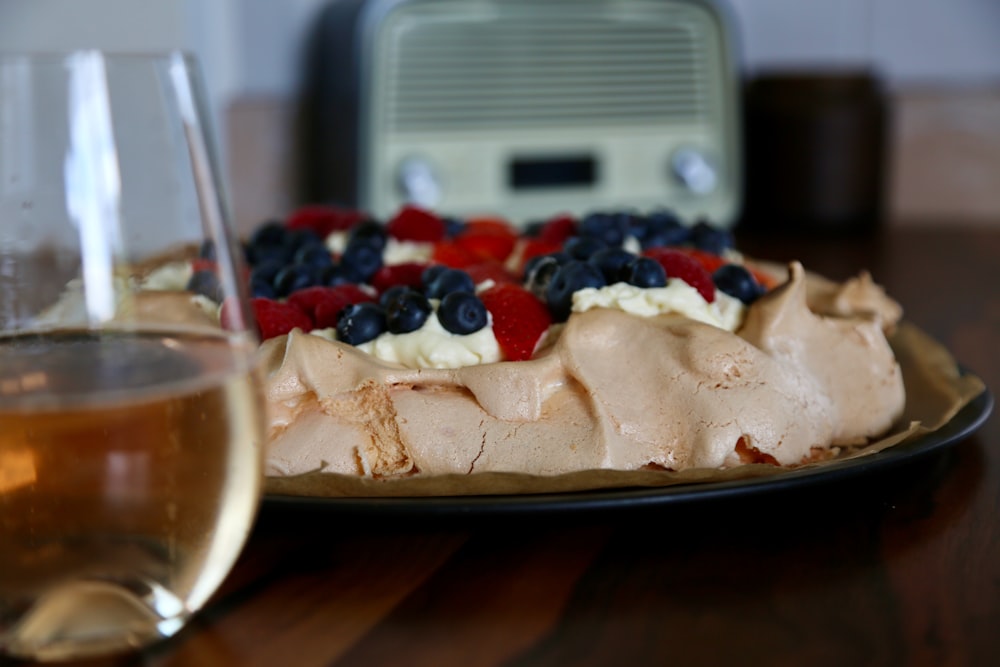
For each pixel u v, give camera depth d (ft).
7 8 3.95
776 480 2.04
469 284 2.48
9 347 1.54
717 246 2.82
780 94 4.44
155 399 1.43
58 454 1.42
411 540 2.02
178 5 3.92
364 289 2.63
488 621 1.69
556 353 2.34
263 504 2.01
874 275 3.73
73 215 1.55
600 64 4.27
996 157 4.68
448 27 4.14
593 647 1.60
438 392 2.33
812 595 1.76
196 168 1.56
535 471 2.28
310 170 4.47
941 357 2.60
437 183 4.18
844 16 4.82
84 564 1.46
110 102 1.54
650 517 2.10
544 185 4.30
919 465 2.34
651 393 2.34
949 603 1.72
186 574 1.51
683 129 4.36
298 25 4.42
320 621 1.69
